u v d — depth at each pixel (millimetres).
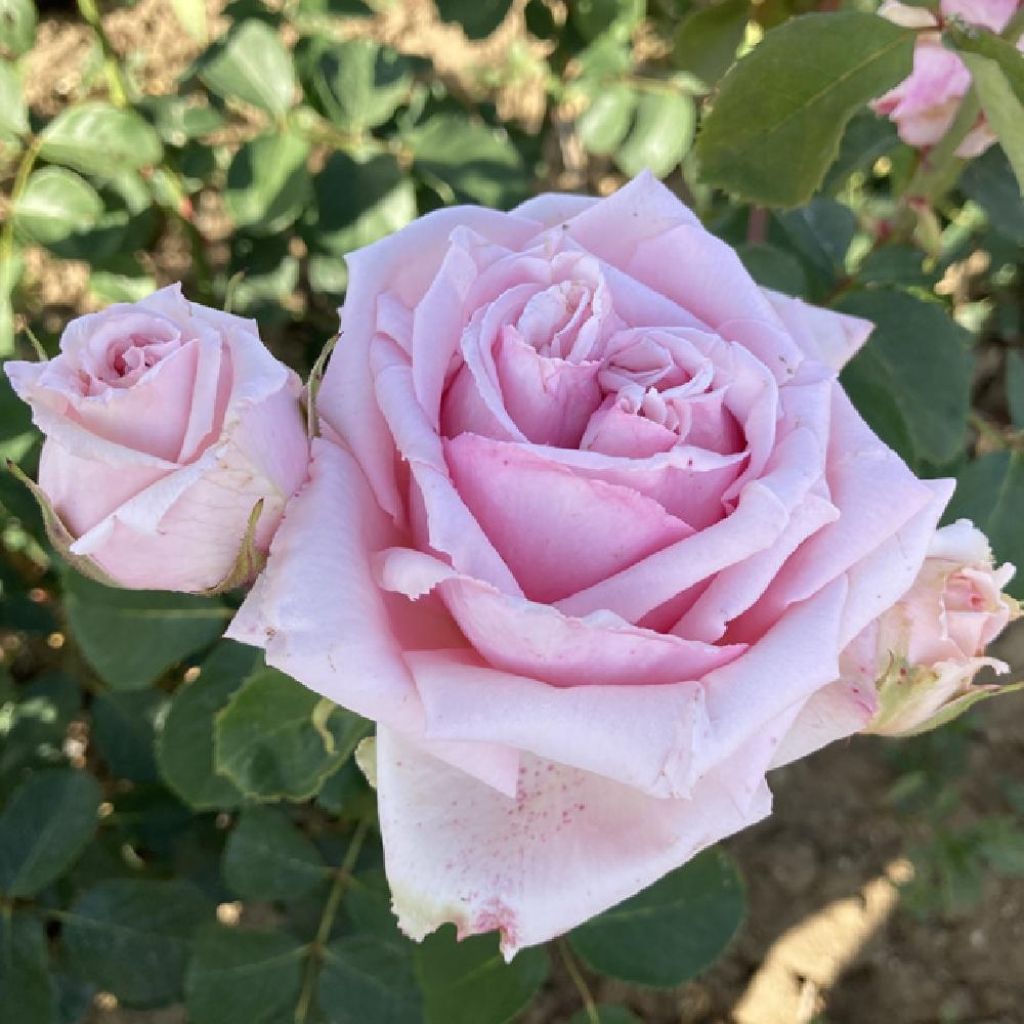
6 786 406
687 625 188
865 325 253
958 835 566
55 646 500
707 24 362
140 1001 351
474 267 201
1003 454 320
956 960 584
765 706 180
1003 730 612
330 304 451
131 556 181
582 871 196
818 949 585
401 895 196
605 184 651
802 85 256
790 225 352
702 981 580
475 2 442
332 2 429
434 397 192
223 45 367
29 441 311
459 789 201
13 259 381
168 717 307
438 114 449
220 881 413
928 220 331
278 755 265
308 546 182
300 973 336
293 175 369
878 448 200
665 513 179
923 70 298
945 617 212
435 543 174
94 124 370
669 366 191
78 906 347
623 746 175
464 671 187
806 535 185
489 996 314
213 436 172
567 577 187
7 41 391
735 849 597
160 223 511
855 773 608
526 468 177
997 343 646
